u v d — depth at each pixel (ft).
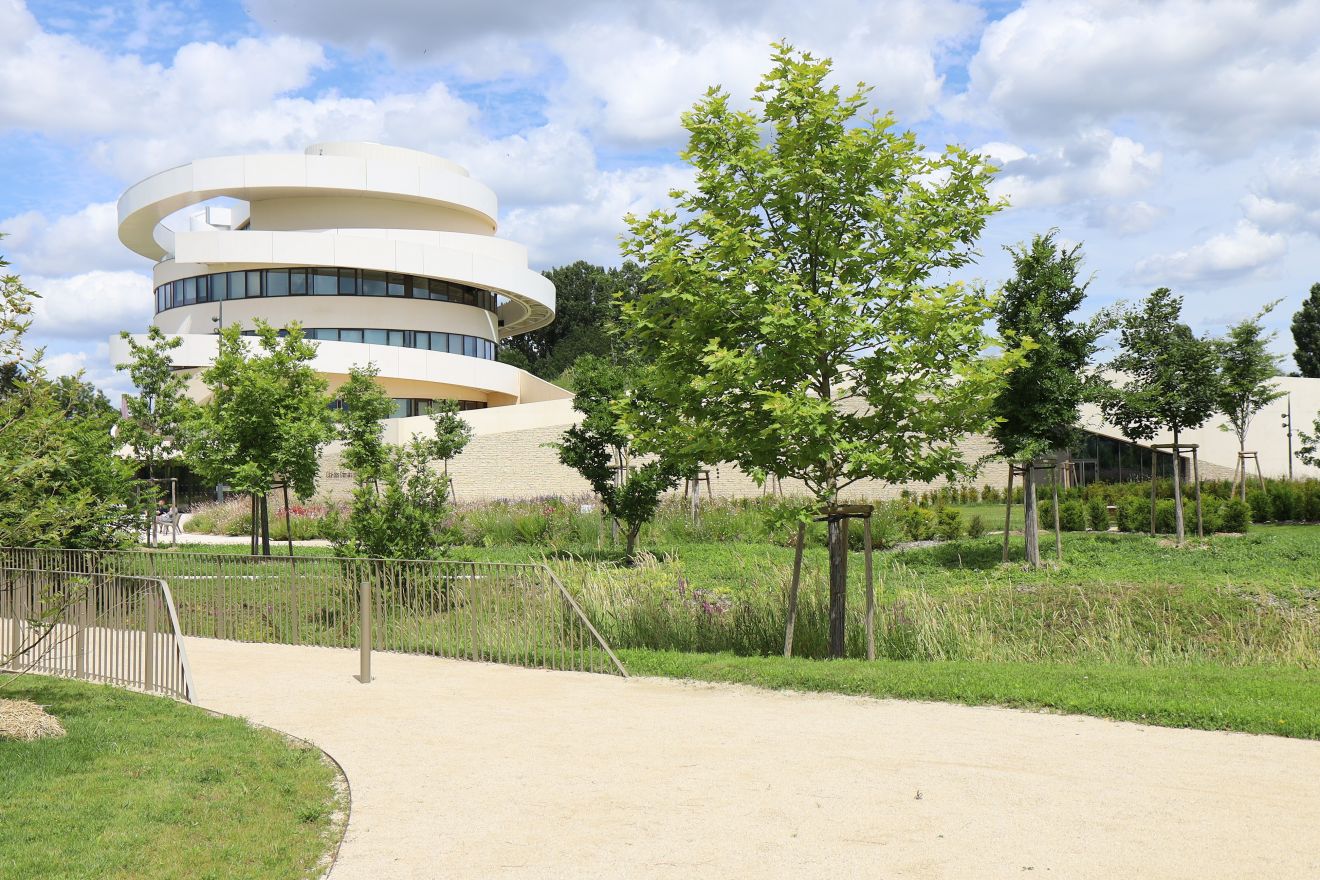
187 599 46.50
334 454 126.72
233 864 16.78
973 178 37.32
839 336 34.71
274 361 73.82
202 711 28.71
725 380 35.22
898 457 37.22
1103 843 17.42
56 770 21.94
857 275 36.99
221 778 21.62
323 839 18.11
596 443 70.08
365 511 50.83
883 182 37.22
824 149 36.01
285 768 22.57
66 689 32.35
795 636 40.88
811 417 34.22
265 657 39.27
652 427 40.27
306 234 156.66
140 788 20.68
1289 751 23.53
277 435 71.41
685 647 41.47
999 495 126.11
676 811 19.43
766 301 35.37
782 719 27.53
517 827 18.67
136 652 33.42
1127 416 76.59
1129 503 87.76
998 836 17.81
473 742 25.13
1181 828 18.13
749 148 36.65
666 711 28.81
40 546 40.98
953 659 39.55
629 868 16.58
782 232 37.42
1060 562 63.93
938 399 37.52
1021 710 28.37
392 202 169.78
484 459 130.41
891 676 32.09
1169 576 56.90
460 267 166.50
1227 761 22.65
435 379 163.84
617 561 68.13
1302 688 29.37
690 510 93.50
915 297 34.12
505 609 38.81
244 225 179.83
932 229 36.94
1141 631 46.32
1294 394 141.90
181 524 119.55
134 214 167.43
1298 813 18.93
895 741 24.79
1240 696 28.66
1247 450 139.03
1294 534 79.20
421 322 168.55
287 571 44.09
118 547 58.54
